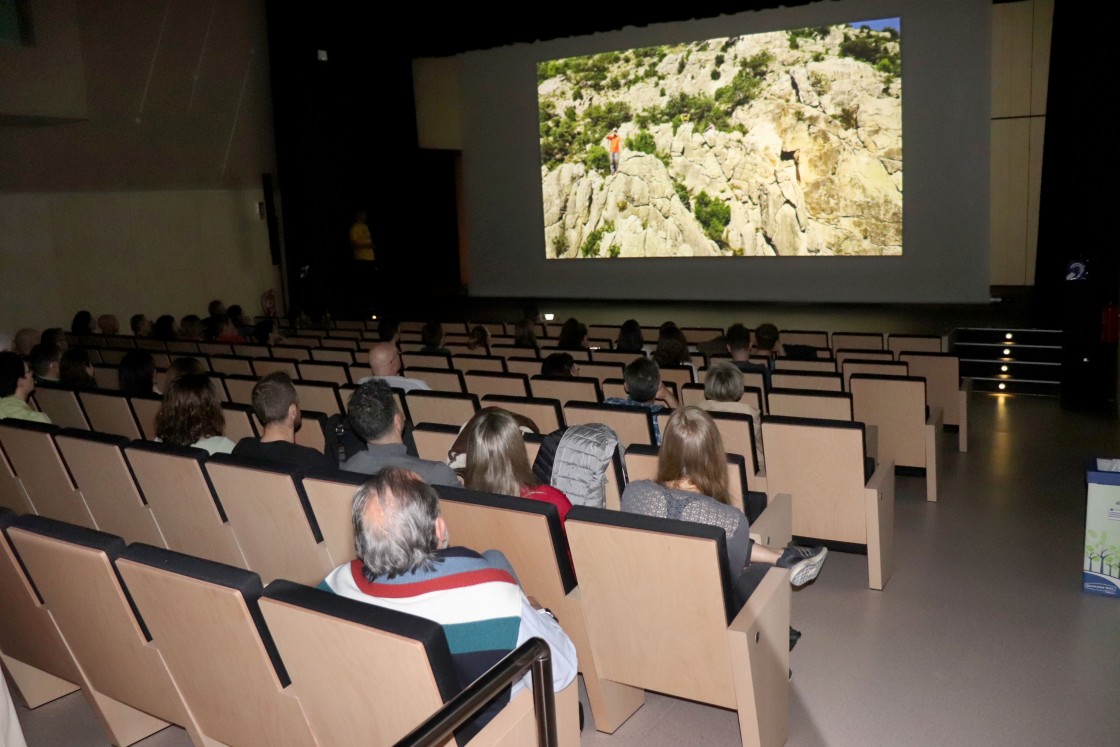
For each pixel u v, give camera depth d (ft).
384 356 16.89
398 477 6.49
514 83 48.42
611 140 46.06
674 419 9.41
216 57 40.52
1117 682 10.87
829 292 42.39
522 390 18.45
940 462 18.97
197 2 38.60
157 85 37.99
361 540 6.45
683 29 43.11
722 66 42.55
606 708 9.66
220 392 20.18
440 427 13.20
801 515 14.30
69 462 13.00
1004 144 43.70
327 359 25.55
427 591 6.39
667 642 8.66
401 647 5.84
